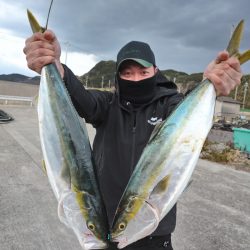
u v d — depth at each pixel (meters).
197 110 0.83
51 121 0.81
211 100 0.84
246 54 0.83
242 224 1.98
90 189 0.77
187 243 1.70
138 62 0.92
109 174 0.95
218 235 1.81
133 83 0.95
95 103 0.97
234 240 1.77
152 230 0.75
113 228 0.76
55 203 2.08
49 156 0.79
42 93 0.84
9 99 10.09
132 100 0.97
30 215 1.87
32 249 1.53
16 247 1.53
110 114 0.99
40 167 2.92
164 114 0.96
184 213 2.08
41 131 0.81
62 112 0.82
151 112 0.97
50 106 0.83
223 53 0.83
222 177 3.10
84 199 0.76
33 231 1.69
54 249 1.55
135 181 0.78
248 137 4.48
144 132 0.95
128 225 0.75
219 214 2.11
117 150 0.96
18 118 6.82
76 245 1.59
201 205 2.25
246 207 2.28
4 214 1.85
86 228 0.74
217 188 2.69
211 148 4.33
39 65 0.84
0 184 2.36
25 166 2.91
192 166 0.81
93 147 1.03
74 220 0.75
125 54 0.95
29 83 13.36
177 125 0.81
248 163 3.87
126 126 0.97
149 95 0.97
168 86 1.06
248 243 1.75
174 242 1.70
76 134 0.81
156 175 0.77
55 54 0.87
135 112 0.97
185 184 0.79
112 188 0.94
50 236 1.66
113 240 0.75
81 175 0.77
